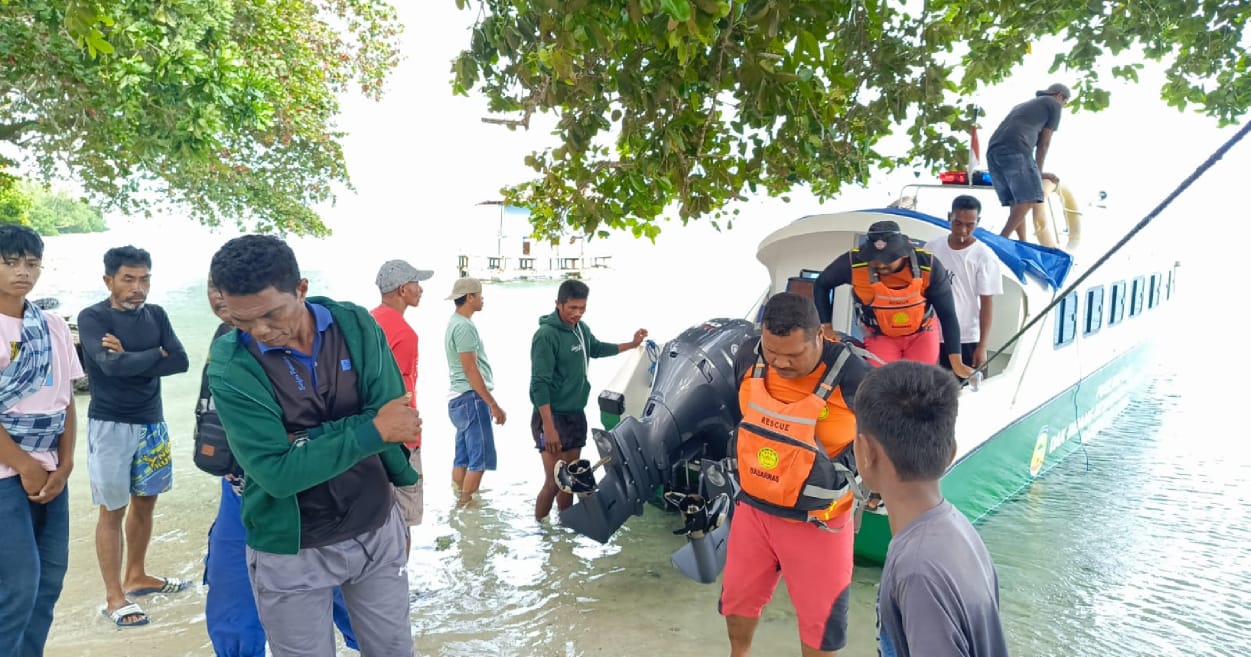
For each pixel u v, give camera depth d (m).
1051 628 4.56
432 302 24.11
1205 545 5.69
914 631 1.63
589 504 4.92
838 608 3.42
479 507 6.52
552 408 5.81
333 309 2.85
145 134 9.82
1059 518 6.21
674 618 4.67
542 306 24.02
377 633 3.01
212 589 3.70
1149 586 5.09
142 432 4.55
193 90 9.50
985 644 1.65
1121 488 6.89
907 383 1.78
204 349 14.46
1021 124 6.96
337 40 18.44
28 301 3.47
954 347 5.16
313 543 2.79
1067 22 6.54
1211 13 6.07
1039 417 6.65
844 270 5.10
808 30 3.76
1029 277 6.34
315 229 19.28
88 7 4.42
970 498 5.64
